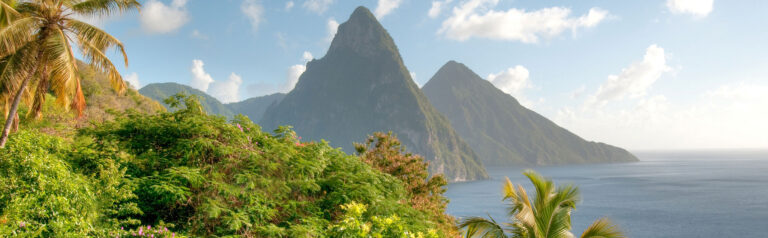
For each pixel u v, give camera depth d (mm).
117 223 7117
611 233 9516
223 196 8148
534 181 9992
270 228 7543
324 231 7816
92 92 32844
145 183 7918
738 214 131125
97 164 7969
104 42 14852
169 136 9406
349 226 6633
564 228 9672
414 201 15945
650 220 124438
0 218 5504
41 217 5918
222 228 7703
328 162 10875
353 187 9609
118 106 33469
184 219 8086
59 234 5883
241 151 8945
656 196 177875
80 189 6594
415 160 17984
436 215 16031
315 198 9797
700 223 118812
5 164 5914
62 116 23109
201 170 8555
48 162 6320
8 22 13203
